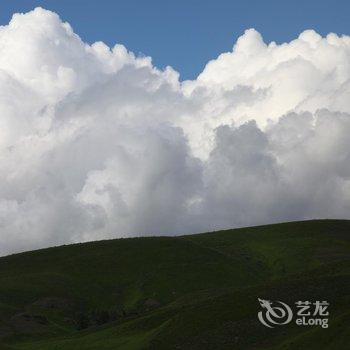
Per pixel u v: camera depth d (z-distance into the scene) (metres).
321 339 65.88
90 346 86.88
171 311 91.81
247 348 69.81
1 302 124.81
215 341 72.56
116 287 143.12
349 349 62.38
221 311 79.62
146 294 136.38
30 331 110.75
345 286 80.62
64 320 121.56
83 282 144.88
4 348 90.06
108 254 160.62
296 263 151.00
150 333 82.12
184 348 72.81
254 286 87.88
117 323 99.50
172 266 150.38
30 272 152.12
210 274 145.38
